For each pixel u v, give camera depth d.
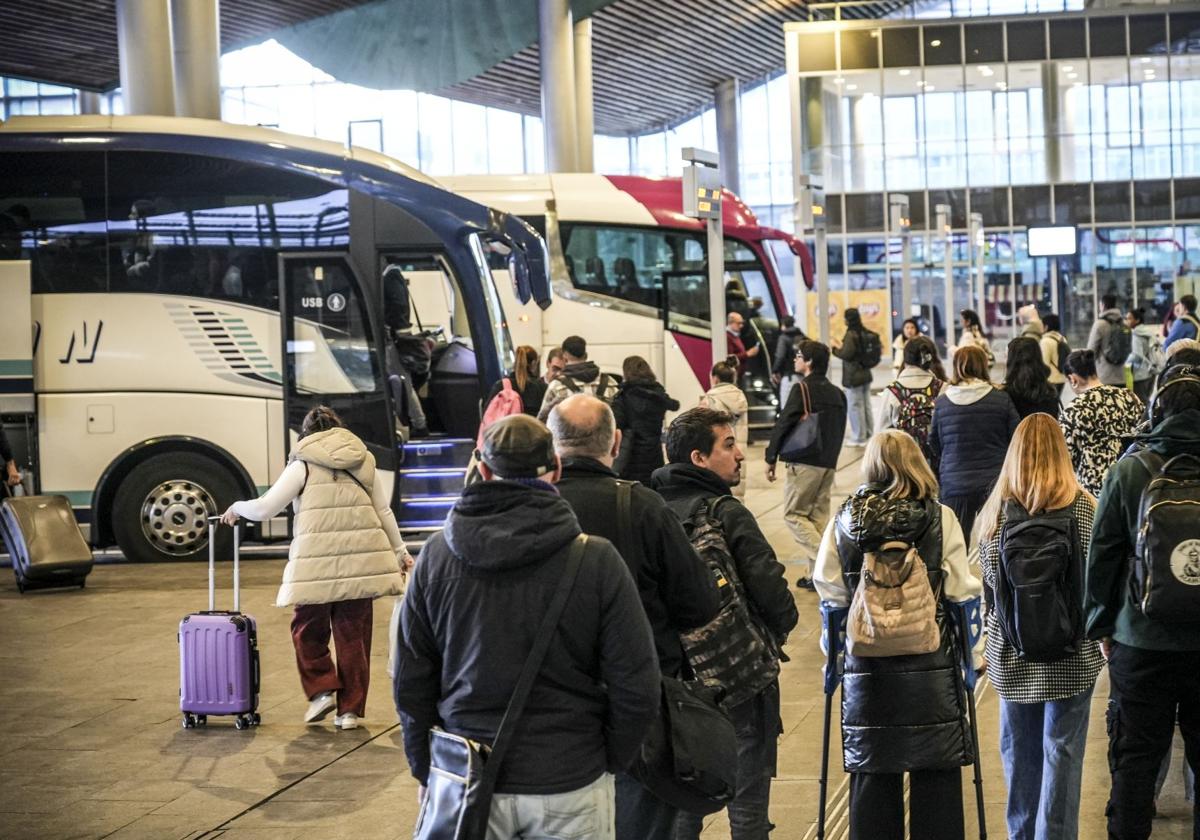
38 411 14.44
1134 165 41.97
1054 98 42.00
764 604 5.16
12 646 10.63
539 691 3.70
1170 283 42.19
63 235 14.52
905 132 42.12
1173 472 5.10
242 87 49.53
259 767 7.48
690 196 15.55
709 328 21.59
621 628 3.72
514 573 3.71
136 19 26.42
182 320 14.50
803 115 42.28
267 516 8.12
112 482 14.57
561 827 3.67
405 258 14.61
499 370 14.54
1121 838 5.26
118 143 14.62
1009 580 5.33
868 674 5.23
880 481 5.33
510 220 14.77
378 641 10.67
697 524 5.21
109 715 8.62
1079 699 5.38
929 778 5.29
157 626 11.24
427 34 37.16
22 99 46.03
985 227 42.38
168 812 6.75
